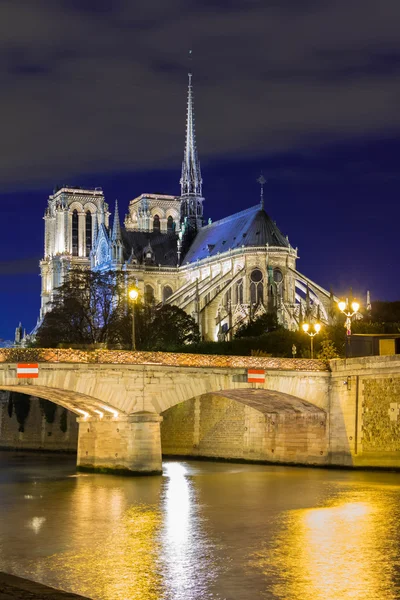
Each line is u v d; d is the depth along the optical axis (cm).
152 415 7581
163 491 6738
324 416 8344
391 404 7588
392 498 6144
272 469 8519
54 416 14625
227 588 3650
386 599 3469
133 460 7638
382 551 4369
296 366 8188
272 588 3644
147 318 16838
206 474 8100
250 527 5103
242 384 7931
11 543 4666
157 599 3494
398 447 7525
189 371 7750
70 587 3697
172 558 4247
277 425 9081
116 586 3703
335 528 5031
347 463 8050
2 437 16312
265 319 17050
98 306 18400
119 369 7469
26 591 2711
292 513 5591
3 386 7288
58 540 4747
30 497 6569
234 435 9881
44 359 7175
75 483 7300
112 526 5184
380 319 15412
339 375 8188
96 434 8156
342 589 3619
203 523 5253
